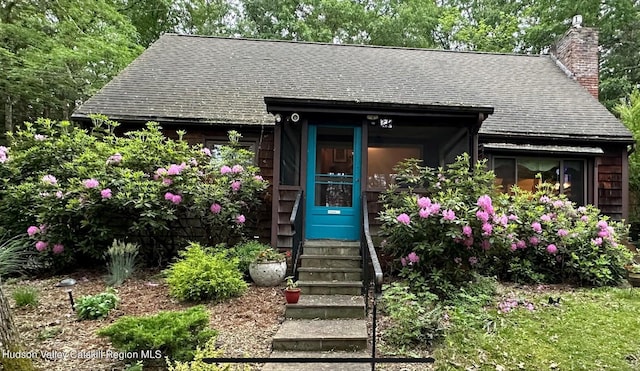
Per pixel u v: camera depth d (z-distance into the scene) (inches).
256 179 269.6
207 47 428.1
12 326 113.7
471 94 368.2
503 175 337.4
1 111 495.2
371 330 161.8
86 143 278.1
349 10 773.3
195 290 185.2
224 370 108.7
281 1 776.9
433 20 805.2
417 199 216.5
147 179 260.5
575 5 605.3
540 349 145.2
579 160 342.6
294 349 144.6
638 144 387.9
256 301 190.7
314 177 257.0
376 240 245.8
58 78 471.2
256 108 327.9
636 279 234.4
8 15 446.6
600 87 610.5
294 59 413.7
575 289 224.8
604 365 135.4
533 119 344.8
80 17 479.2
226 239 271.4
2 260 229.9
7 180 257.0
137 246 247.9
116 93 330.6
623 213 339.9
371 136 300.7
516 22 724.0
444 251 211.6
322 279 214.2
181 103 326.6
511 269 235.0
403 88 364.5
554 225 244.2
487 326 163.0
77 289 209.0
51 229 240.1
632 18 593.6
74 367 122.9
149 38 717.9
